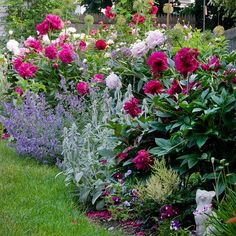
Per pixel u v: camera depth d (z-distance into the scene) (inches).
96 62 251.9
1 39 484.1
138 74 209.5
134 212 139.8
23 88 248.4
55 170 188.7
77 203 149.6
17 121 213.5
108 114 175.6
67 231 124.3
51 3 496.4
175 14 687.7
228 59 152.6
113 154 143.3
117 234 125.3
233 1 418.9
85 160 151.9
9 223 124.9
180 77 161.2
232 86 131.3
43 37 287.4
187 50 132.2
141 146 137.0
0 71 310.2
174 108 127.4
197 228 111.1
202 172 126.0
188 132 123.0
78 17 484.4
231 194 101.7
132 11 349.7
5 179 171.3
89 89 210.8
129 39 276.4
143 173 134.0
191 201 124.3
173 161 130.2
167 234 117.5
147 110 145.9
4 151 224.1
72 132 153.5
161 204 126.1
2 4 501.0
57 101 252.2
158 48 209.9
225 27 635.5
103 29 325.4
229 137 121.3
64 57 251.4
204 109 122.7
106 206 146.5
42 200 147.4
